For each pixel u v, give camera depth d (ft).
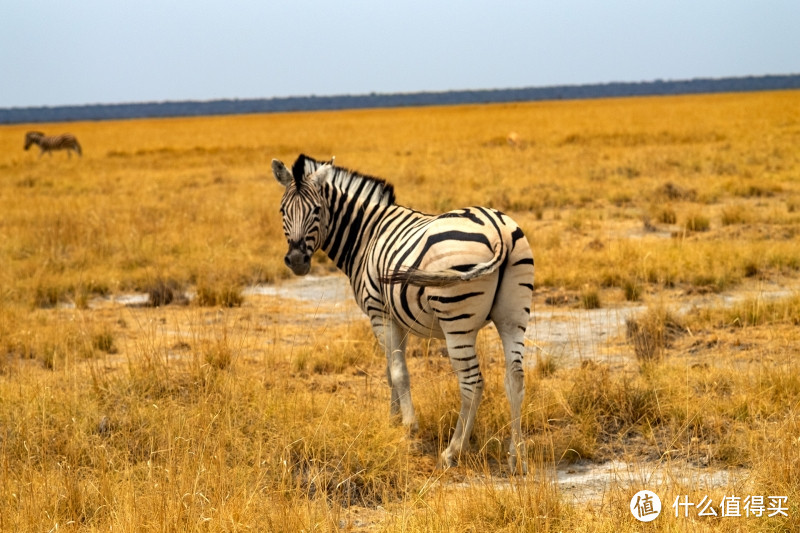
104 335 38.14
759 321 37.29
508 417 26.18
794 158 99.09
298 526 19.95
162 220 68.64
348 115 380.58
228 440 24.70
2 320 40.50
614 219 66.44
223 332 36.73
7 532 19.99
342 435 24.70
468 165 109.50
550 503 20.36
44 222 68.64
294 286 50.75
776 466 21.16
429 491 22.27
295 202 27.20
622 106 315.37
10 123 584.40
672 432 24.93
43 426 25.76
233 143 196.03
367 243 27.43
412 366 33.78
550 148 132.16
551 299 43.32
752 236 55.57
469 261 22.26
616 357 33.76
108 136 259.80
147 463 23.04
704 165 94.48
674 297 42.83
